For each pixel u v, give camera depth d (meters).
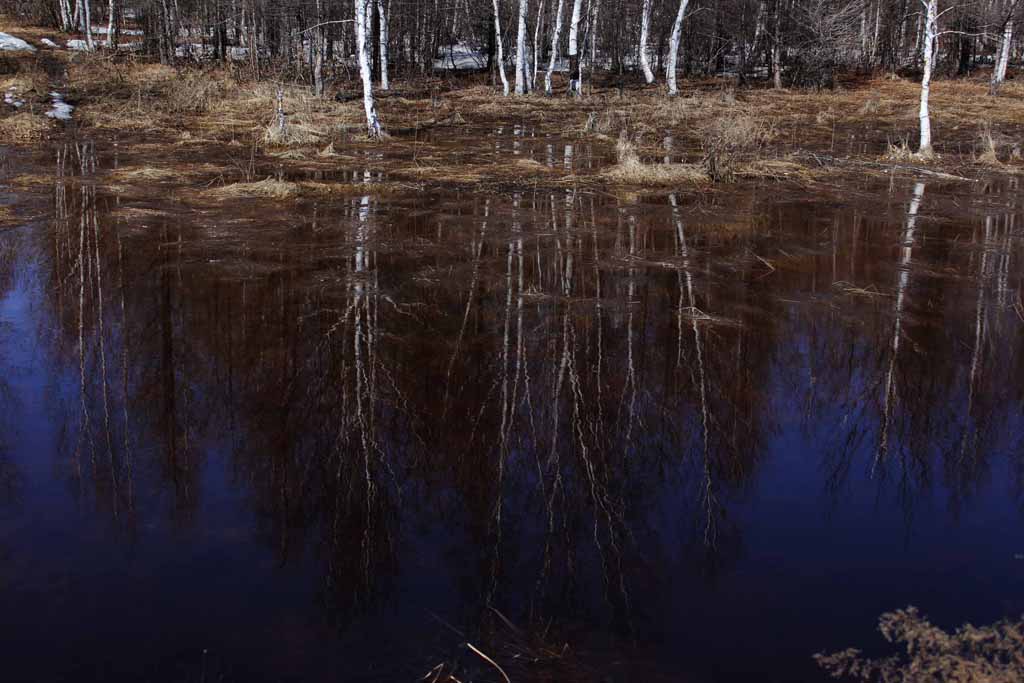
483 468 5.14
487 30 41.06
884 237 10.84
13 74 27.11
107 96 24.92
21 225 10.50
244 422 5.62
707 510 4.70
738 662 3.43
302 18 32.00
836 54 40.25
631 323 7.54
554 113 26.59
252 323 7.32
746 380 6.43
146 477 4.90
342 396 6.02
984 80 38.38
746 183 14.61
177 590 3.84
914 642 3.55
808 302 8.20
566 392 6.17
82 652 3.39
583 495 4.86
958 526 4.55
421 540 4.36
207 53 39.31
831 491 4.93
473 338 7.11
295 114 23.00
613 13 43.47
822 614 3.76
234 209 11.71
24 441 5.29
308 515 4.56
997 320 7.77
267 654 3.41
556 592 3.92
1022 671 3.35
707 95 31.95
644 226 11.16
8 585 3.83
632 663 3.40
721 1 40.12
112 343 6.85
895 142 20.78
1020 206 12.95
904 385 6.40
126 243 9.79
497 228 10.88
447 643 3.52
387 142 19.38
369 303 7.89
